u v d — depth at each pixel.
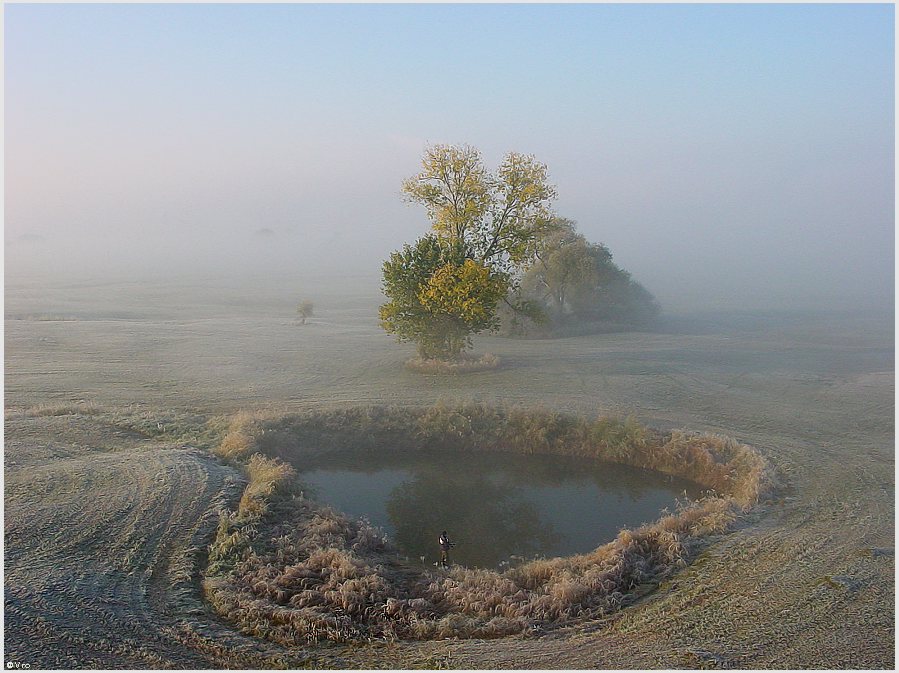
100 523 17.80
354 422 29.33
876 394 35.38
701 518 18.80
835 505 19.80
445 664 11.84
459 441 28.27
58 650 11.87
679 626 13.08
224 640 12.62
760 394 35.69
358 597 14.34
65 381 37.69
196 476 21.70
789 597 14.04
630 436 26.77
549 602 14.21
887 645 12.04
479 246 44.94
